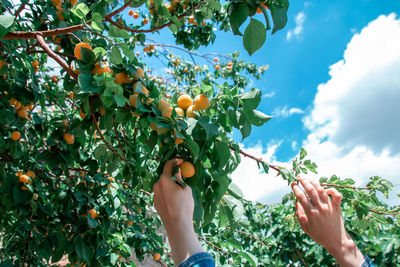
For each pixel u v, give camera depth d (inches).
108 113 45.5
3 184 71.0
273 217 211.9
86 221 84.7
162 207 34.5
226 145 43.8
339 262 37.6
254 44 43.4
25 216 78.4
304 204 40.4
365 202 74.3
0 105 67.2
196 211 42.9
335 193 39.9
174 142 41.3
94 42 57.7
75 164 95.7
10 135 76.5
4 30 38.7
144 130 52.2
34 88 69.8
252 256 93.3
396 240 161.8
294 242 195.8
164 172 38.5
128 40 137.3
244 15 41.4
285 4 43.3
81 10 55.4
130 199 134.0
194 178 42.9
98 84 42.6
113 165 60.7
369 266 36.0
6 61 68.1
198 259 29.0
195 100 46.4
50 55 48.7
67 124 72.5
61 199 84.4
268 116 44.9
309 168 74.2
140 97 43.1
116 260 92.0
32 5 69.6
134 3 75.5
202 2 82.7
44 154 69.9
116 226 114.2
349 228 168.4
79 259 79.7
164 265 165.8
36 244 81.0
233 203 51.2
